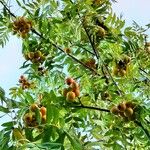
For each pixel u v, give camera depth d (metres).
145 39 1.93
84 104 1.64
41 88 1.89
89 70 1.91
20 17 1.94
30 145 1.18
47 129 1.34
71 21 1.87
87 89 1.69
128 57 1.81
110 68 1.88
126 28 1.93
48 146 1.17
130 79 1.79
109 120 1.70
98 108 1.64
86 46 1.93
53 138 1.33
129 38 1.92
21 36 1.95
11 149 1.28
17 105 1.35
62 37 1.94
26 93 1.38
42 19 1.91
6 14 1.92
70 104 1.56
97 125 1.74
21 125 1.33
